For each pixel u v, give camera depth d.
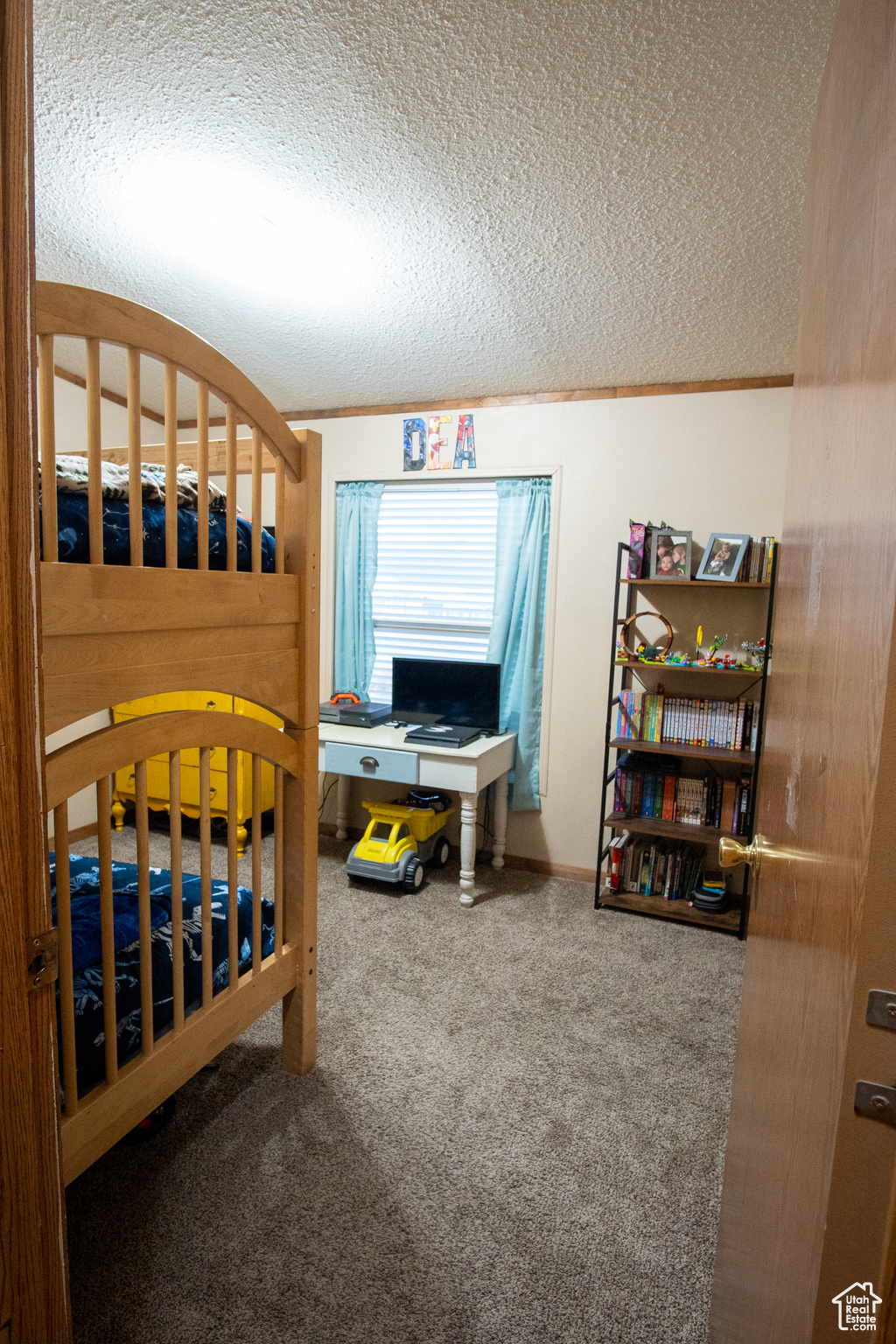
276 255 2.13
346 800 3.90
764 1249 0.73
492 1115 1.79
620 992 2.41
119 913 1.63
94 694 1.17
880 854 0.44
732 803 2.96
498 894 3.21
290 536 1.78
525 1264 1.38
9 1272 0.57
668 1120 1.79
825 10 1.20
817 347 0.85
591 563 3.32
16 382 0.53
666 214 1.83
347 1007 2.28
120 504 1.29
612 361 2.91
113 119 1.54
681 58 1.32
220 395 1.45
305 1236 1.42
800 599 0.86
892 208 0.51
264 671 1.65
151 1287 1.30
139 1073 1.34
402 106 1.47
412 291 2.34
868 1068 0.45
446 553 3.71
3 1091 0.56
